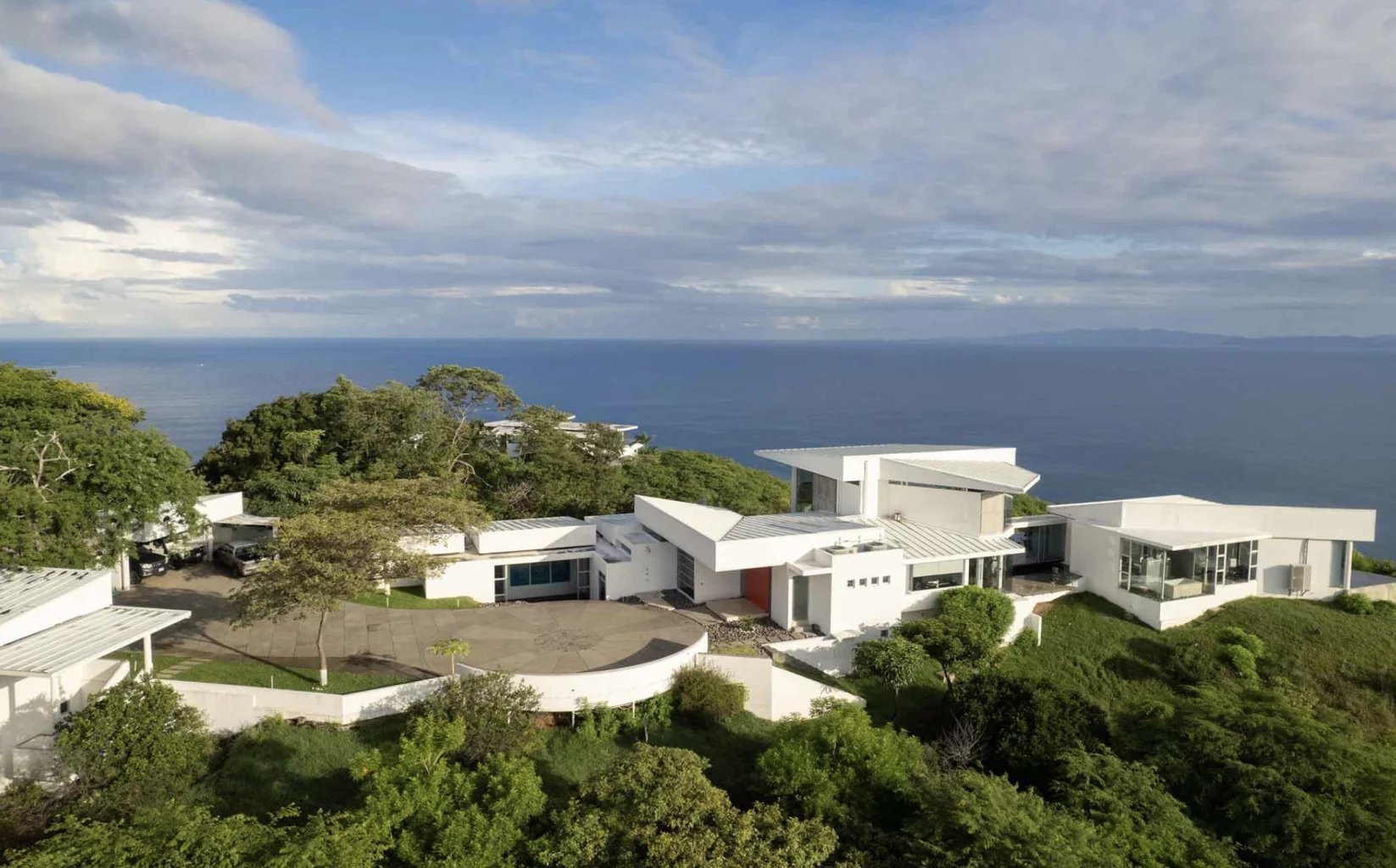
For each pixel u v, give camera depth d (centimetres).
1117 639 4009
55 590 2694
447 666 3053
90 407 5441
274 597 2731
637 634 3428
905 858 2047
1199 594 4212
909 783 2388
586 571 4419
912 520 4547
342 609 3684
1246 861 2312
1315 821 2273
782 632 3678
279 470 5097
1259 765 2533
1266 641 4003
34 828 2081
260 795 2364
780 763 2483
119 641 2525
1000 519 4369
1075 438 18650
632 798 2009
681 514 4128
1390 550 9862
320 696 2688
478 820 1953
